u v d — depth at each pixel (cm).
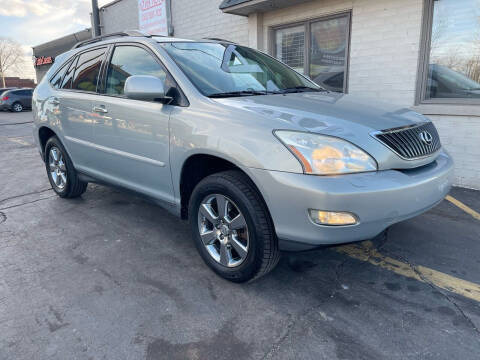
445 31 511
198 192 270
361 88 597
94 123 358
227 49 355
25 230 367
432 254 309
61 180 454
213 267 273
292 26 685
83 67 393
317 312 234
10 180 568
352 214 210
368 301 245
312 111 250
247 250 246
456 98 515
